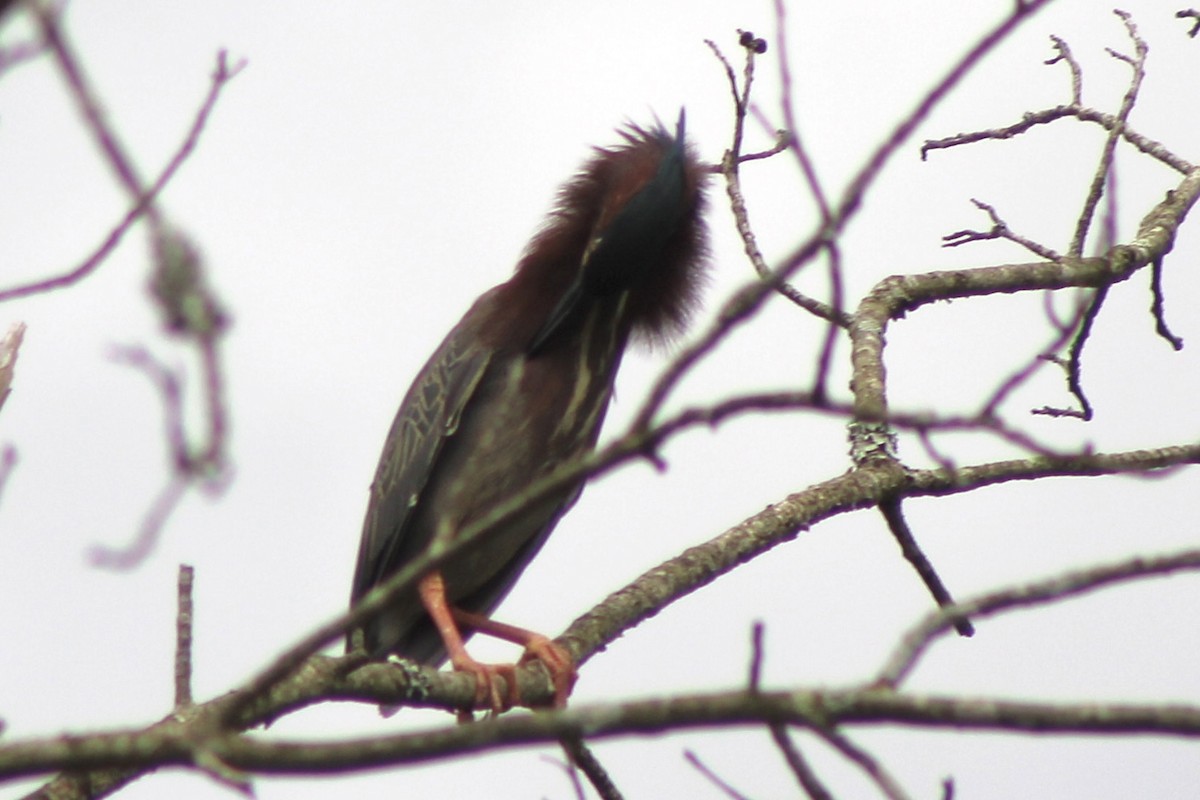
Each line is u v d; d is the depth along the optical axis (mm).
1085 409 11273
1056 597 5777
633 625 10586
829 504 10633
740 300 5309
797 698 5367
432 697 9531
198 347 4355
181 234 4332
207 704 7863
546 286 13070
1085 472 10539
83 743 5105
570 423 13188
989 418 5691
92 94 4312
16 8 4141
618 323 12859
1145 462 10227
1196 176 12078
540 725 5266
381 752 5230
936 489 10656
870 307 11148
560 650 10367
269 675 5367
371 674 8852
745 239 10883
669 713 5312
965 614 5672
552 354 13102
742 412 5426
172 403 4477
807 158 5793
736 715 5352
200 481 4547
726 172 11055
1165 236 11594
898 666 5523
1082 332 11141
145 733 5188
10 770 5020
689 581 10555
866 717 5359
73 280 5930
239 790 5062
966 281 11219
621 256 12273
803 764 6203
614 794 9273
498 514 5438
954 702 5359
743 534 10664
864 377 10750
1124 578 5828
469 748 5242
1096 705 5359
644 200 12062
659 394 5328
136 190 4320
